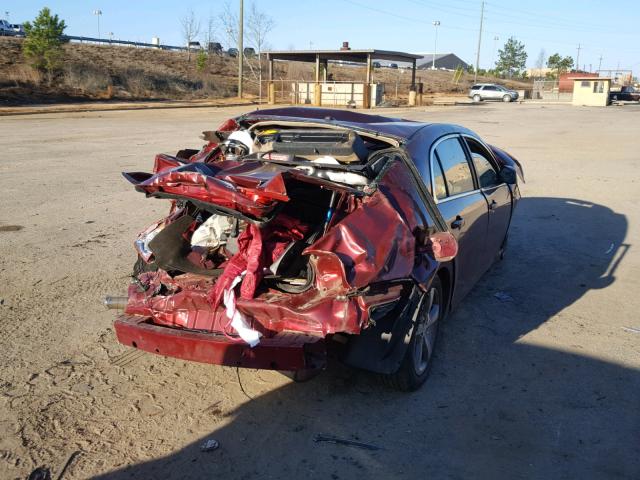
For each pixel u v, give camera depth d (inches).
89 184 443.2
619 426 155.5
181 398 162.7
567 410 162.2
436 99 2246.6
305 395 165.9
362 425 153.1
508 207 257.6
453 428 152.9
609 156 660.7
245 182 140.9
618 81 3014.3
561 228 354.0
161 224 186.4
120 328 155.2
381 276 140.9
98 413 154.6
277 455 140.6
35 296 227.9
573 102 2042.3
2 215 346.6
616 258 298.8
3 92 1360.7
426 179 176.4
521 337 206.8
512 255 301.4
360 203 149.9
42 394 162.1
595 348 199.5
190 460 137.9
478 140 231.1
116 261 270.4
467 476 135.1
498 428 153.5
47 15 1562.5
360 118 204.5
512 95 2197.3
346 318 137.2
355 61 1750.7
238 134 191.9
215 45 2822.3
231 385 169.8
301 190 169.5
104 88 1636.3
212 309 153.3
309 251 136.3
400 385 165.0
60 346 189.3
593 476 136.0
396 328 153.9
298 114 206.4
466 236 199.8
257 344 141.5
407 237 151.6
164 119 1054.4
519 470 137.6
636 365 188.1
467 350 196.4
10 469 132.6
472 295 245.9
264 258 150.0
